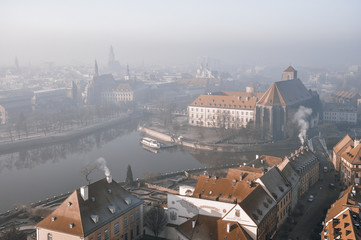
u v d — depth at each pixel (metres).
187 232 167.38
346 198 165.25
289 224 188.12
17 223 195.50
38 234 153.62
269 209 171.00
